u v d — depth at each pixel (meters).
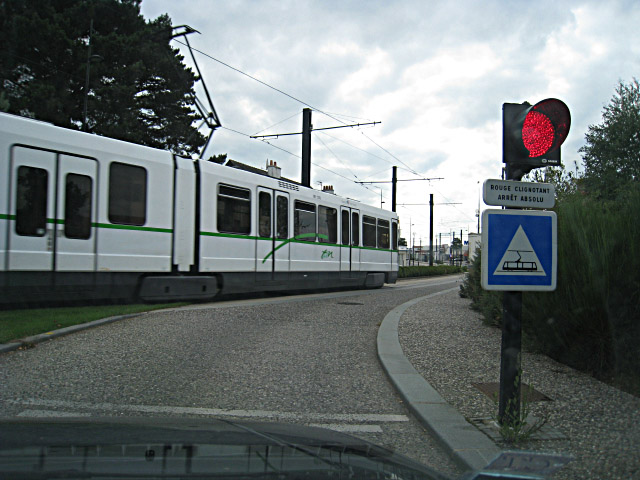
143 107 28.23
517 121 3.89
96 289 9.30
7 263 8.06
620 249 5.39
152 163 10.28
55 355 6.12
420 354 6.55
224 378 5.40
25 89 21.30
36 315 8.30
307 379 5.48
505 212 3.82
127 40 24.06
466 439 3.65
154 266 10.20
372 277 18.94
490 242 3.79
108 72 23.73
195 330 7.96
